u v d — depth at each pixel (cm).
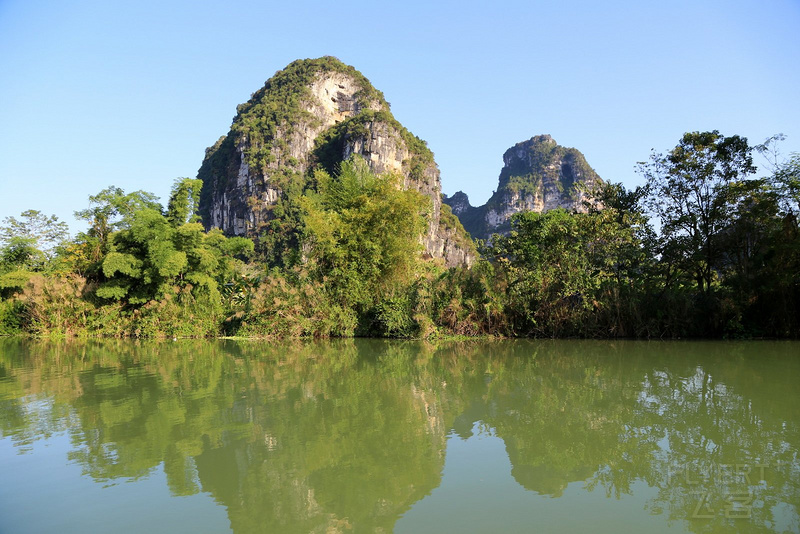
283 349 1408
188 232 1975
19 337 2072
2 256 2803
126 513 370
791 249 1411
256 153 9444
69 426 600
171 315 1870
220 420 617
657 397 711
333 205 2003
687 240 1606
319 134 10325
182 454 496
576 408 655
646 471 441
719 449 492
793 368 945
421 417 623
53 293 2061
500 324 1614
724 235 1608
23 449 516
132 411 670
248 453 496
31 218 3053
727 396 711
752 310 1516
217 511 372
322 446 515
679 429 557
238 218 9444
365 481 425
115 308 2019
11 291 2444
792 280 1449
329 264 1794
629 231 1573
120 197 2278
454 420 607
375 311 1692
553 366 1003
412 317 1625
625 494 395
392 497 394
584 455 481
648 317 1534
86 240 2289
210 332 1858
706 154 1591
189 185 2220
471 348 1359
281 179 9006
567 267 1579
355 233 1734
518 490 404
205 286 2003
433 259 1988
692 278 1666
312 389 804
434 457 481
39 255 2869
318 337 1691
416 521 352
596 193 1789
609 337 1546
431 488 411
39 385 878
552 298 1580
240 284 2102
